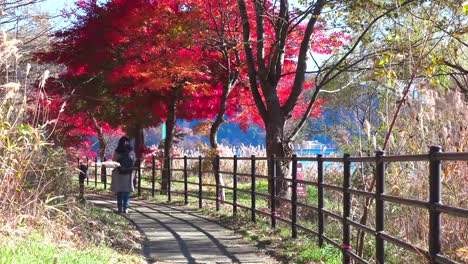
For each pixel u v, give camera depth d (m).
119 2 17.11
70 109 19.05
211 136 19.62
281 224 12.02
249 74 15.38
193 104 20.09
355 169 8.98
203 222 12.91
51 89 16.91
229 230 11.68
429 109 7.98
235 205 13.78
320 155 9.25
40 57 16.38
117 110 21.58
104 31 17.36
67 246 6.99
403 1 9.62
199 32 16.70
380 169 6.46
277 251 9.33
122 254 8.43
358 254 7.42
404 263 7.61
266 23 16.91
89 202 12.57
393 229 8.03
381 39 13.82
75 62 17.55
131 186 14.06
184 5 17.11
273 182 11.59
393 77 7.88
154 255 9.05
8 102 7.15
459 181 7.12
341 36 15.84
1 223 6.37
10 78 8.38
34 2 9.81
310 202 13.23
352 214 8.31
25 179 7.40
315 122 25.19
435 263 4.98
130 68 16.72
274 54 15.00
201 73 17.34
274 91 15.02
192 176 27.44
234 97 19.78
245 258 8.89
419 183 7.52
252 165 12.77
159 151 23.12
